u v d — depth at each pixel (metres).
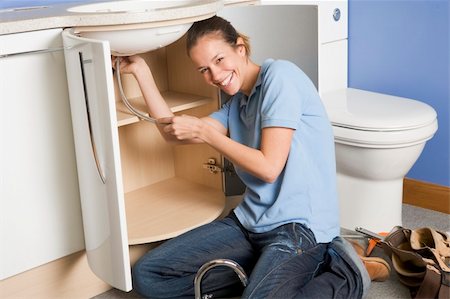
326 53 2.71
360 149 2.25
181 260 1.88
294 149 1.80
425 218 2.50
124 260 1.71
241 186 2.28
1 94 1.71
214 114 1.99
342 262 1.77
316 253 1.79
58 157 1.84
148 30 1.77
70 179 1.88
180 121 1.75
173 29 1.80
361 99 2.47
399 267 1.97
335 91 2.60
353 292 1.75
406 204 2.65
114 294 2.03
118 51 1.83
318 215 1.83
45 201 1.84
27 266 1.84
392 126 2.18
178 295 1.89
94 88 1.64
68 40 1.70
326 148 1.85
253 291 1.67
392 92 2.71
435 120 2.29
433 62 2.56
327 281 1.73
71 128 1.85
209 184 2.34
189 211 2.15
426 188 2.60
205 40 1.78
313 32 2.14
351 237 2.18
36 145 1.79
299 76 1.81
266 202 1.84
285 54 2.19
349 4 2.76
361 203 2.36
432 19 2.54
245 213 1.91
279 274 1.70
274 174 1.74
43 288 1.91
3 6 2.07
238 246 1.90
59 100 1.81
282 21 2.17
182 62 2.28
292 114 1.75
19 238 1.81
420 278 1.91
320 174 1.84
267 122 1.75
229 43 1.81
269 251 1.74
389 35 2.67
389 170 2.28
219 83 1.82
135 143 2.32
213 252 1.89
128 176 2.32
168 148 2.41
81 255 1.98
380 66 2.72
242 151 1.74
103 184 1.71
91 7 2.02
